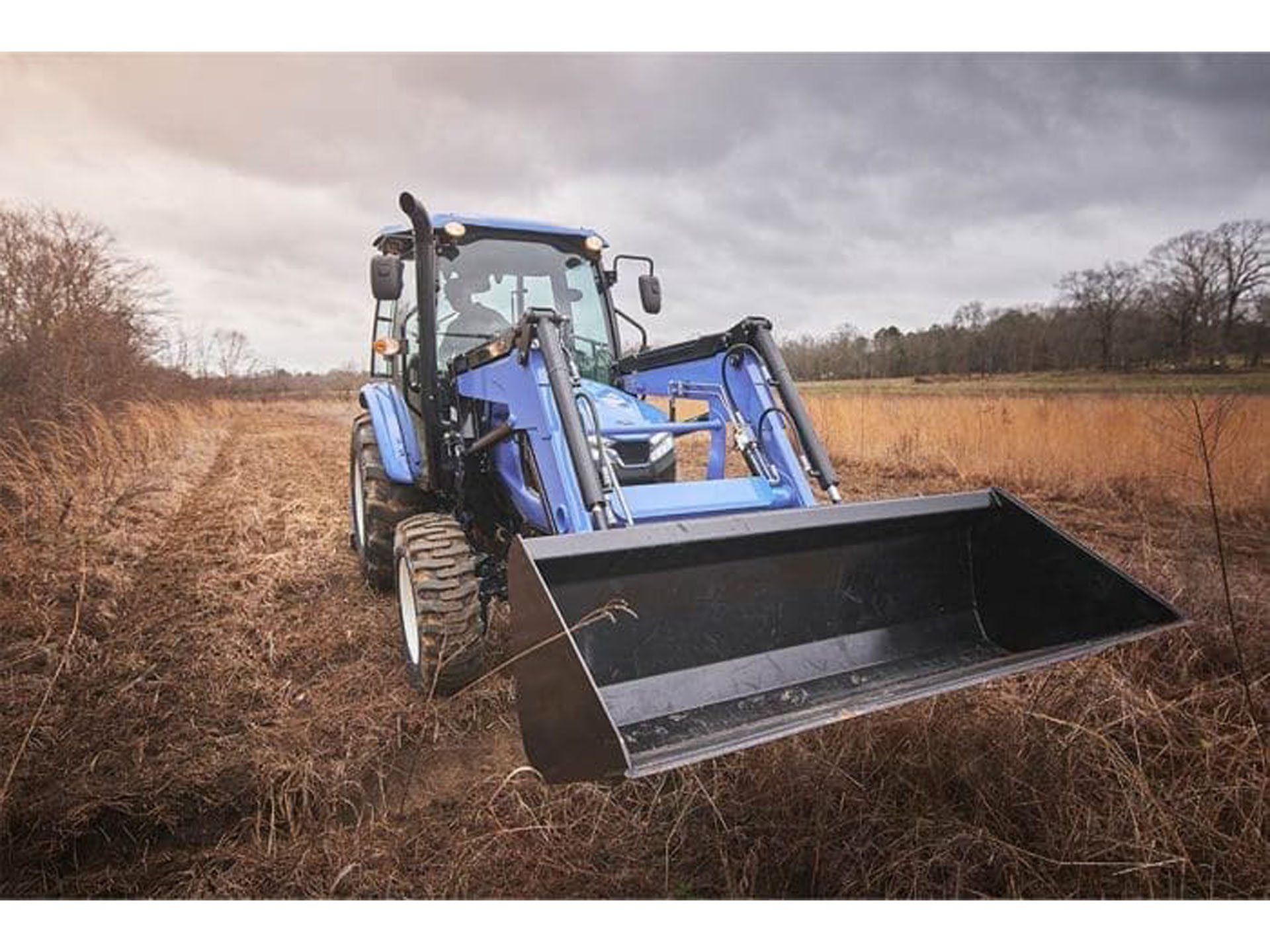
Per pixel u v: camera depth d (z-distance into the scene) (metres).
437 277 4.28
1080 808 2.32
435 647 3.25
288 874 2.34
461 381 3.81
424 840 2.50
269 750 2.98
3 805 2.53
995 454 9.63
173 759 2.96
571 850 2.40
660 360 4.12
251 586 5.21
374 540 4.84
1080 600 2.68
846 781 2.41
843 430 11.80
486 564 3.70
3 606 4.57
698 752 1.78
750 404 3.46
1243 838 2.24
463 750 3.09
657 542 2.32
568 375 2.88
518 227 4.42
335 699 3.47
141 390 12.53
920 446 10.57
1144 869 2.11
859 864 2.22
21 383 9.78
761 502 3.12
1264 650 3.44
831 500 3.22
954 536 3.00
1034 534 2.82
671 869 2.34
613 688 2.39
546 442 2.98
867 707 2.04
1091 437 8.98
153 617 4.62
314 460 12.97
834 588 2.78
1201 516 6.75
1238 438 7.01
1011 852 2.18
